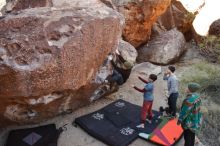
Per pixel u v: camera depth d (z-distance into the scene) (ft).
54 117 26.66
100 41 24.88
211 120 29.04
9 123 24.67
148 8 36.35
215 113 29.91
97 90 28.07
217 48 41.09
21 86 20.36
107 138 24.26
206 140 26.94
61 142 24.08
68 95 24.44
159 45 39.32
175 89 26.43
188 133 22.31
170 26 44.34
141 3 35.58
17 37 20.48
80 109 28.17
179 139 24.98
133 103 29.94
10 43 20.07
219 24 43.39
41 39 20.95
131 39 38.11
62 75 21.79
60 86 22.11
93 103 29.32
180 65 38.91
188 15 44.24
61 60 21.24
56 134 24.04
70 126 25.88
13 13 23.32
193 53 42.32
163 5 37.96
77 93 25.43
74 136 24.82
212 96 32.76
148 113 26.27
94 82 26.50
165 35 40.98
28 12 23.32
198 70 37.32
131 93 31.42
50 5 29.73
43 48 20.74
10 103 21.94
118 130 25.31
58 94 23.32
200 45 42.14
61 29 21.90
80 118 26.35
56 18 22.44
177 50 39.29
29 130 24.07
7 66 19.51
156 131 25.25
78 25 22.63
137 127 25.75
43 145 23.03
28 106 22.97
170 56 38.24
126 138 24.36
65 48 21.40
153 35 42.60
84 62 23.39
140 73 35.19
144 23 37.76
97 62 25.64
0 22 20.95
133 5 35.65
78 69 22.97
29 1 30.73
